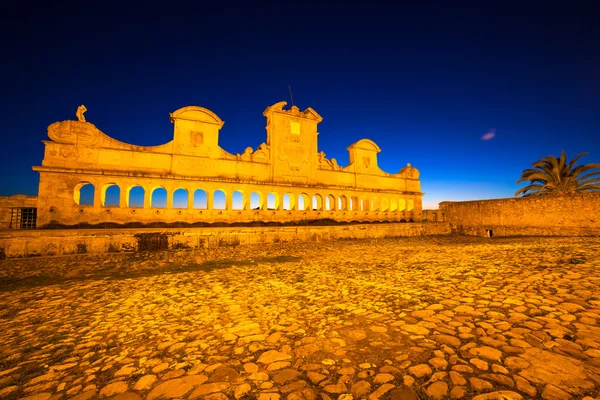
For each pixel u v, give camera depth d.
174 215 22.48
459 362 3.83
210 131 24.73
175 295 8.31
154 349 4.87
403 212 34.69
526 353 3.93
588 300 5.75
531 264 9.62
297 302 7.13
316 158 29.75
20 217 23.59
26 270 12.52
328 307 6.60
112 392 3.61
